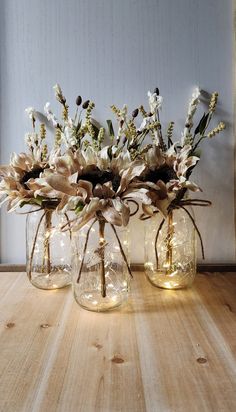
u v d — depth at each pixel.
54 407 0.57
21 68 1.17
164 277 1.06
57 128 1.06
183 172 0.91
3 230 1.22
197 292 1.04
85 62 1.17
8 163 1.19
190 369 0.67
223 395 0.60
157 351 0.73
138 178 0.93
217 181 1.19
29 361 0.69
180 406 0.57
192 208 1.14
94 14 1.16
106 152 0.85
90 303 0.91
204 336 0.79
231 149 1.18
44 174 0.88
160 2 1.16
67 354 0.72
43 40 1.17
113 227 0.91
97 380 0.64
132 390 0.61
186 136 1.06
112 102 1.17
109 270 0.92
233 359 0.70
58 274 1.07
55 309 0.93
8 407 0.57
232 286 1.08
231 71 1.16
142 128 1.03
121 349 0.74
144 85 1.17
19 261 1.23
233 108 1.17
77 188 0.79
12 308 0.94
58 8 1.17
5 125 1.18
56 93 1.05
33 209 1.20
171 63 1.17
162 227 1.05
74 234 0.93
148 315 0.90
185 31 1.16
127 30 1.16
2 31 1.17
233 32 1.15
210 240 1.21
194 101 1.09
